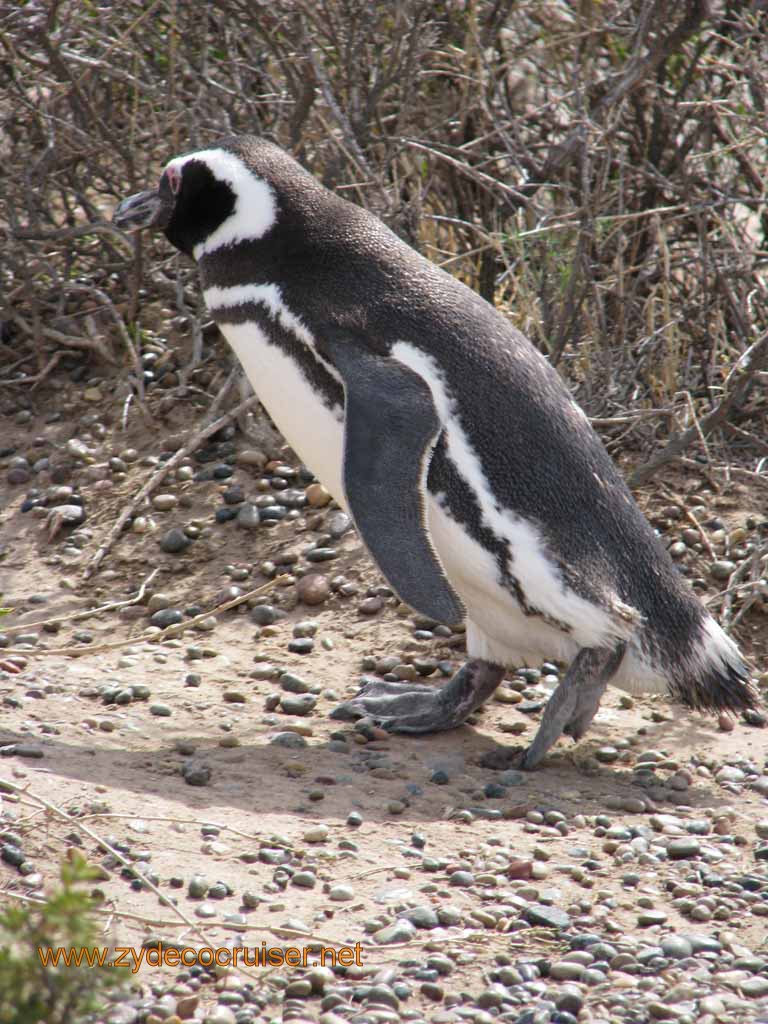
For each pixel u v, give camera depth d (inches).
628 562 455.8
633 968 334.6
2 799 391.9
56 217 844.6
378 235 481.4
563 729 463.2
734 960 340.5
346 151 679.1
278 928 342.0
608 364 675.4
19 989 247.0
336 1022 303.3
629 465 656.4
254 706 511.5
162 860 373.7
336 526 623.5
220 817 405.1
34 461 687.1
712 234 739.4
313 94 690.8
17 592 602.9
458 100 786.2
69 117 760.3
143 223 518.6
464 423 445.7
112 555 623.5
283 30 720.3
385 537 415.5
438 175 772.0
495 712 522.0
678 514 622.2
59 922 248.8
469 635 491.2
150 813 401.4
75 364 751.7
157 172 742.5
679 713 523.8
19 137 764.0
